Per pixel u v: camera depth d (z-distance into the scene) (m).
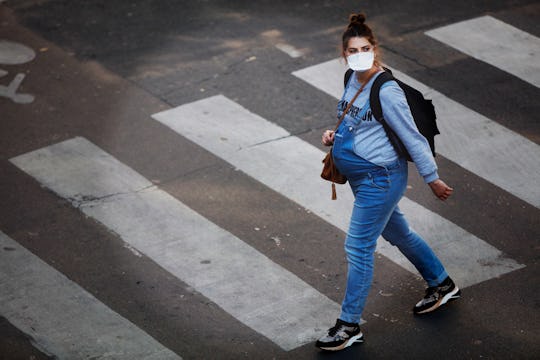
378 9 28.97
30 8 29.44
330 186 21.50
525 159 22.34
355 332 16.67
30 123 24.06
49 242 19.80
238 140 23.23
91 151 22.92
